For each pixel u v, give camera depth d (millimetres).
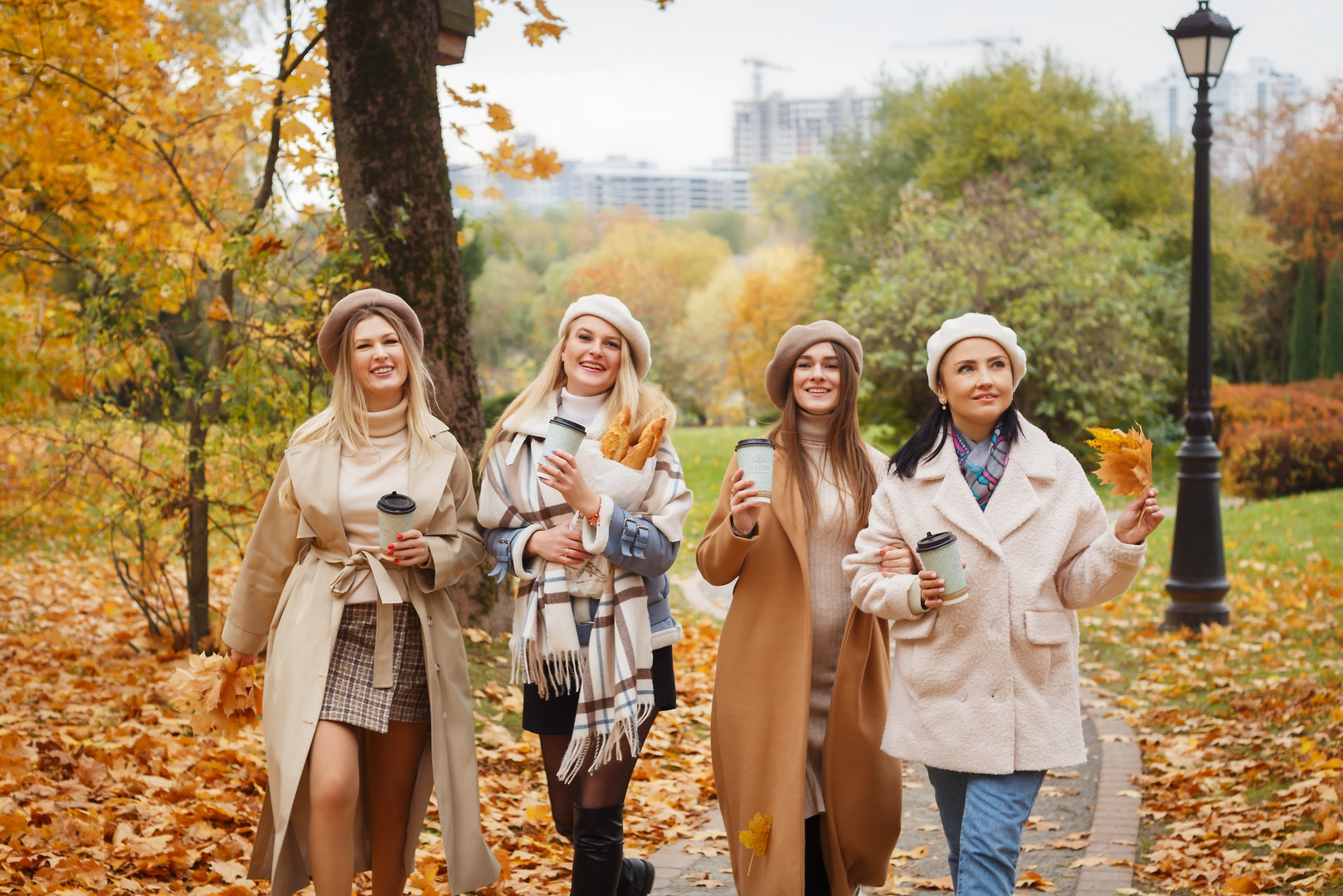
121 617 7773
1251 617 8750
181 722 5191
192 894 3465
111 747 4699
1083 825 4785
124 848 3670
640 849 4559
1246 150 41594
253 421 6242
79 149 6766
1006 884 2865
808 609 3223
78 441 6352
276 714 2951
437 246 6359
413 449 3143
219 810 4105
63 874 3373
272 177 6816
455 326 6426
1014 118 26844
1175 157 29047
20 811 3863
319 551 3107
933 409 3252
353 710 2957
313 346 6238
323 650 2967
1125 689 7199
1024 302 19750
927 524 3078
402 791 3160
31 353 6328
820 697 3338
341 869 2863
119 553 7832
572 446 3064
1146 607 9547
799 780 3102
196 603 6680
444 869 3943
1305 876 3705
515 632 3266
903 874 4293
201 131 7195
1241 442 18438
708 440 28844
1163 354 24031
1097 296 20062
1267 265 34781
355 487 3092
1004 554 3004
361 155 6250
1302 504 15656
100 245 6523
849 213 31312
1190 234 28016
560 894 3873
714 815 5043
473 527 3299
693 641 8484
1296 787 4578
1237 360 37750
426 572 3119
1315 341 34062
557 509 3236
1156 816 4703
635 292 55438
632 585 3219
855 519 3371
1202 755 5453
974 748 2932
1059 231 21188
